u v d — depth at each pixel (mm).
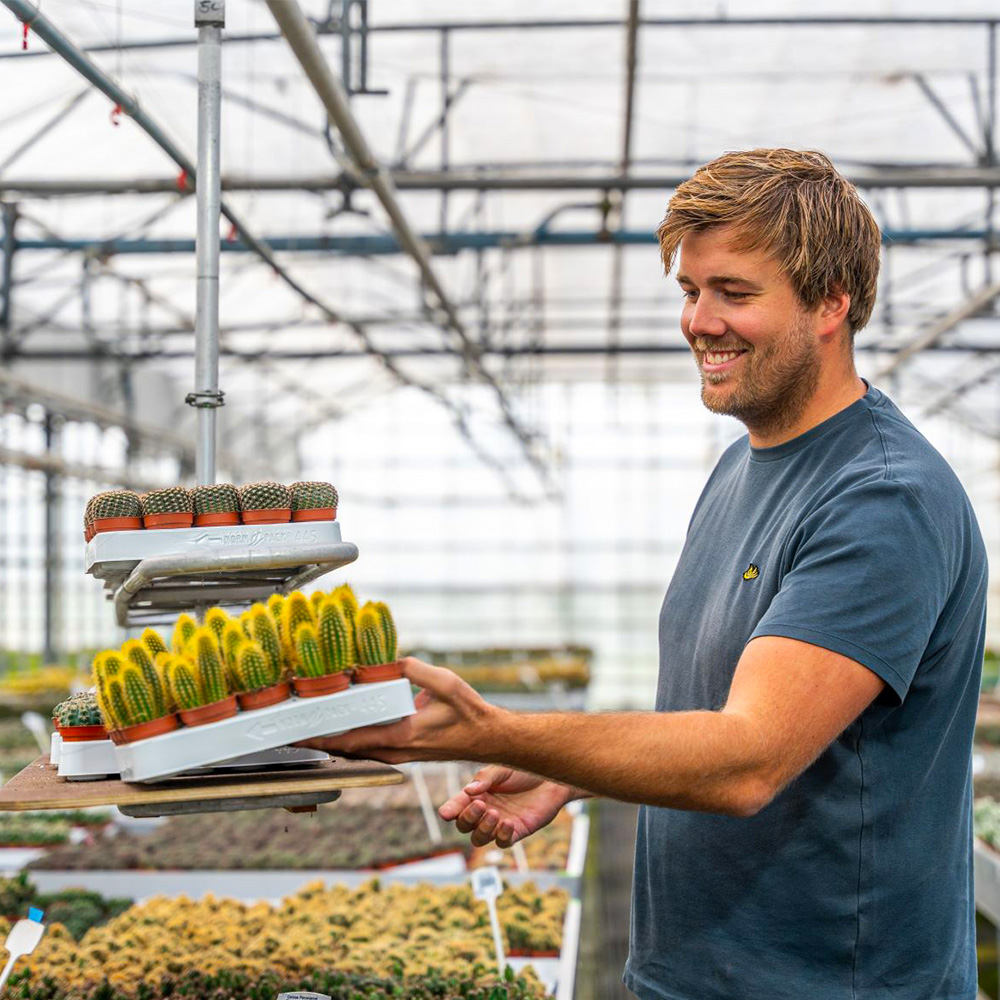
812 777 1700
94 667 1781
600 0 6969
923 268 11953
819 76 7941
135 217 10477
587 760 1441
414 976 3309
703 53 7629
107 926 4113
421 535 21859
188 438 17469
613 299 14602
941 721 1704
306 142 8578
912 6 7020
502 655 17172
